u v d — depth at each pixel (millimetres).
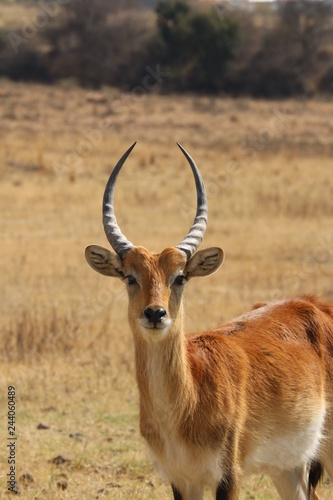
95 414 34906
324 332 25688
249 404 23234
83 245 66938
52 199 82500
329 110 163000
